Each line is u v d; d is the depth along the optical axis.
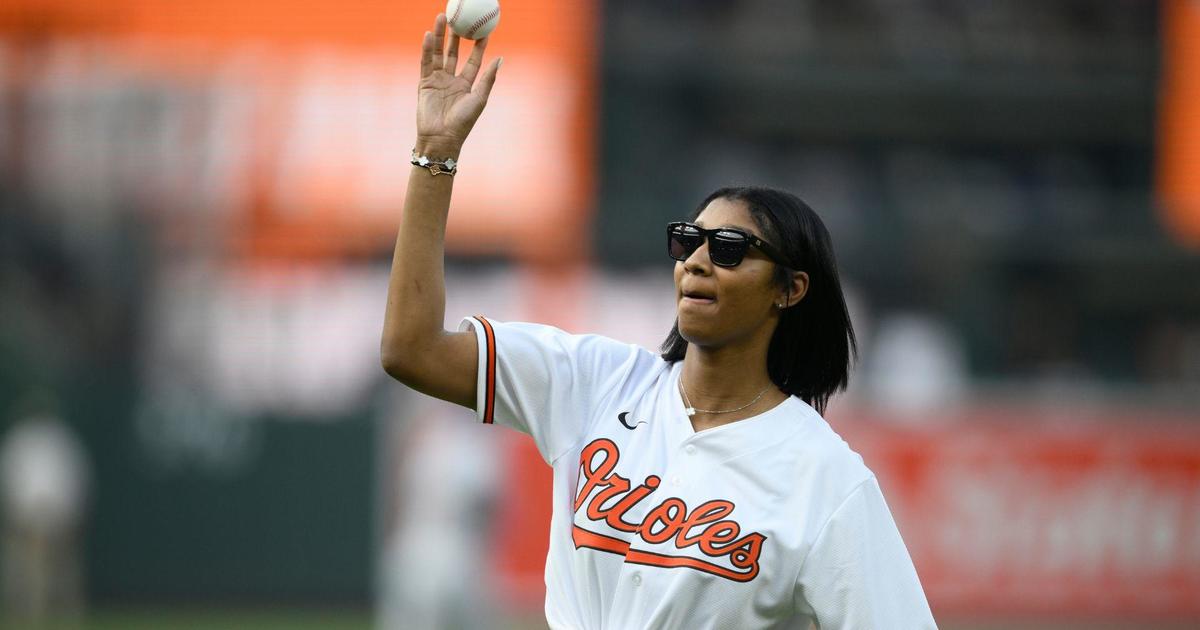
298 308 57.09
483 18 10.89
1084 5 69.62
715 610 10.06
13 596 44.66
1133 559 44.81
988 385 51.88
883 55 68.38
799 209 10.75
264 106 61.44
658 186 63.91
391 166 61.56
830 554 10.04
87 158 59.69
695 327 10.54
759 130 67.38
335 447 47.22
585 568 10.52
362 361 56.38
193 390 48.22
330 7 63.00
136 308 56.16
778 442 10.40
